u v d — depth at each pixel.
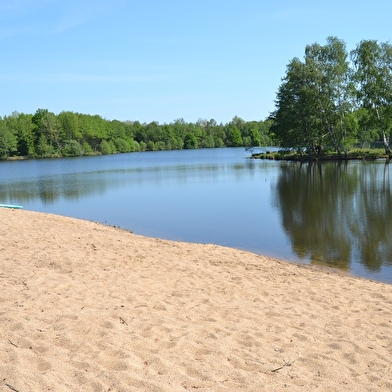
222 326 6.46
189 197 27.62
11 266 9.27
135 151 133.50
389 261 12.42
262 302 7.89
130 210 23.12
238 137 144.38
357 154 55.09
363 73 50.56
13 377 4.39
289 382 4.85
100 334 5.75
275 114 60.91
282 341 6.06
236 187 32.12
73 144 107.94
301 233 16.33
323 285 9.33
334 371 5.22
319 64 51.59
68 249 11.28
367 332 6.60
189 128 151.62
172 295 7.98
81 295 7.47
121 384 4.45
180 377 4.73
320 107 52.22
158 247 12.66
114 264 10.02
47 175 51.19
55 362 4.83
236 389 4.55
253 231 16.91
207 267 10.50
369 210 20.52
